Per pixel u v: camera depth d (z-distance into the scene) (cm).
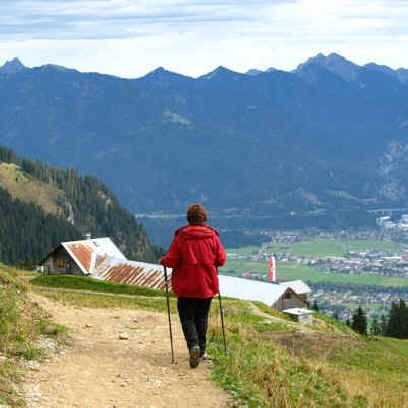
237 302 5369
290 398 1030
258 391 1013
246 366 1139
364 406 1245
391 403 1393
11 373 930
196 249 1075
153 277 8000
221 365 1114
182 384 1007
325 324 6738
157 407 901
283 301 7612
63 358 1088
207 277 1084
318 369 1377
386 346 4269
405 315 12850
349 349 2822
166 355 1180
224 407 927
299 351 2611
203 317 1118
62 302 1912
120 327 1444
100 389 948
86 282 6216
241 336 1499
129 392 951
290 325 3275
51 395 888
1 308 1270
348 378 1573
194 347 1067
